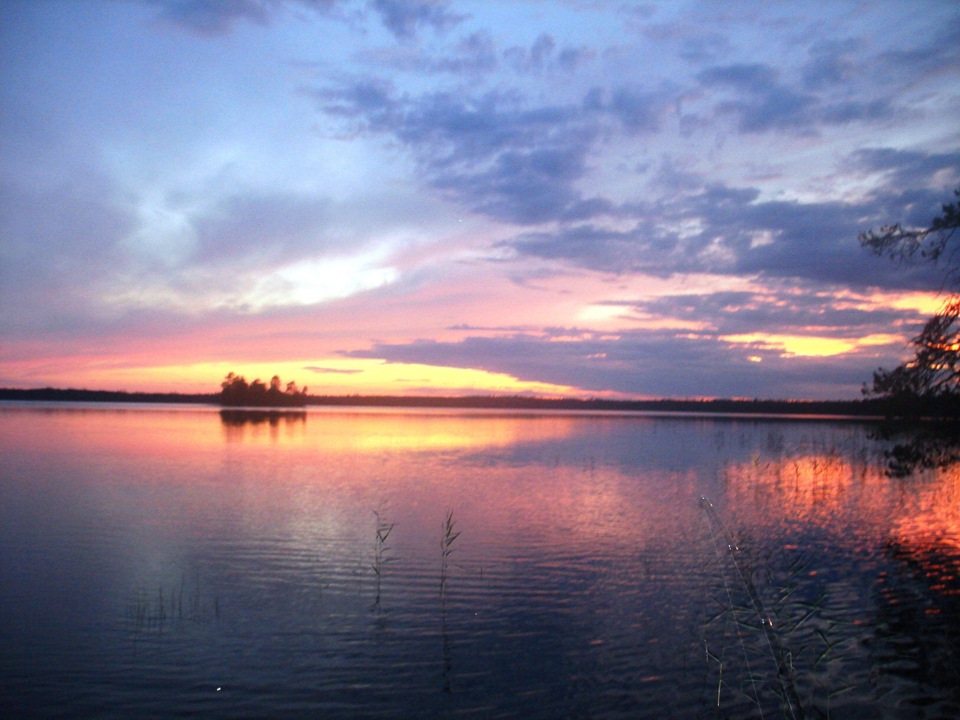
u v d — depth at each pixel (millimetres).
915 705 10180
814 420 104500
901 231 15195
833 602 14422
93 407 126500
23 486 28312
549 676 11125
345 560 17406
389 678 11016
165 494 26672
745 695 10438
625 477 32719
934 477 32344
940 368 15531
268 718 9898
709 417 122000
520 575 16281
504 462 39031
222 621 13367
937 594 14906
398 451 45188
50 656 11797
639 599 14688
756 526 21719
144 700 10359
